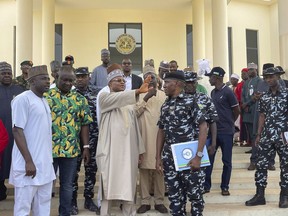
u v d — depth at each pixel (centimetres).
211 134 594
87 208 580
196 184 479
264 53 1925
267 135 592
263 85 789
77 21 1777
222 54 1466
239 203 632
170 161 489
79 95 533
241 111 922
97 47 1778
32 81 443
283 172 587
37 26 1773
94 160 575
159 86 635
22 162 429
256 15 1920
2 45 1744
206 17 1847
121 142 512
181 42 1809
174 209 490
